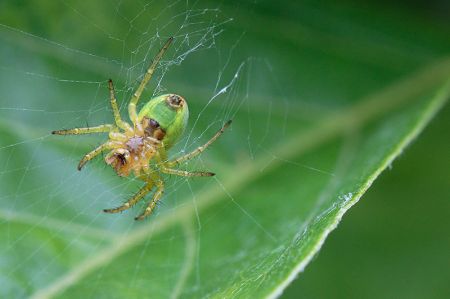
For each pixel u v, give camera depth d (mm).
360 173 90
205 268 91
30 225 93
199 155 98
